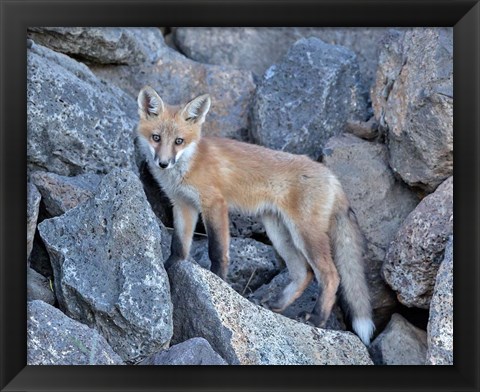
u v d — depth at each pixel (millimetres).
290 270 11570
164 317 9234
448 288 9641
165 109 11172
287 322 10148
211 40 15992
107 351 8891
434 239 10734
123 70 14352
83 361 8664
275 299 11531
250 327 9734
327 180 11367
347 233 11469
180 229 11320
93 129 11711
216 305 9664
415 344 11039
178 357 8812
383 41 13180
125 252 9570
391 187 12492
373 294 11906
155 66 14516
